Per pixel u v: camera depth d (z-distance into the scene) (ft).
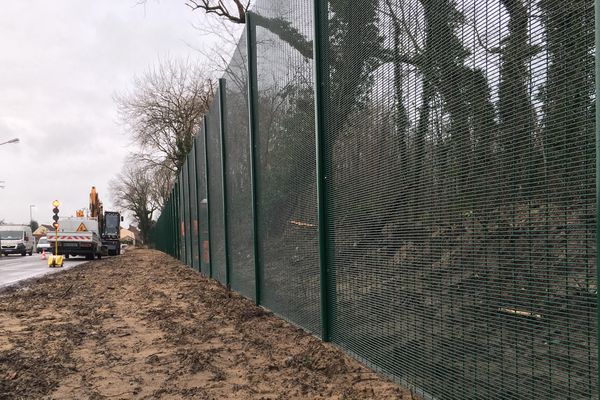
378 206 12.12
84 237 90.12
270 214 21.08
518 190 7.79
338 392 11.36
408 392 10.84
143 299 29.17
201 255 44.29
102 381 13.25
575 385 6.84
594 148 6.57
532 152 7.52
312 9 16.11
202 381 12.94
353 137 13.48
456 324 9.27
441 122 9.72
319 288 15.88
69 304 28.35
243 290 26.35
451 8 9.39
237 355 15.19
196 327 19.60
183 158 100.01
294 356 14.39
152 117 101.76
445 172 9.57
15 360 15.55
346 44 13.93
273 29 20.30
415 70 10.60
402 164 11.03
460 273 9.14
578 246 6.82
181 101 101.40
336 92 14.61
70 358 15.64
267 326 18.65
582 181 6.75
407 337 10.94
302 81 17.21
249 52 23.70
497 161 8.23
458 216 9.18
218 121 33.22
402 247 11.05
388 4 11.64
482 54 8.56
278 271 20.10
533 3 7.48
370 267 12.60
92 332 19.74
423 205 10.27
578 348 6.81
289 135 18.56
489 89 8.38
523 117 7.68
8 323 22.57
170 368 14.24
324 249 15.51
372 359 12.62
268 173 21.25
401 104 11.12
